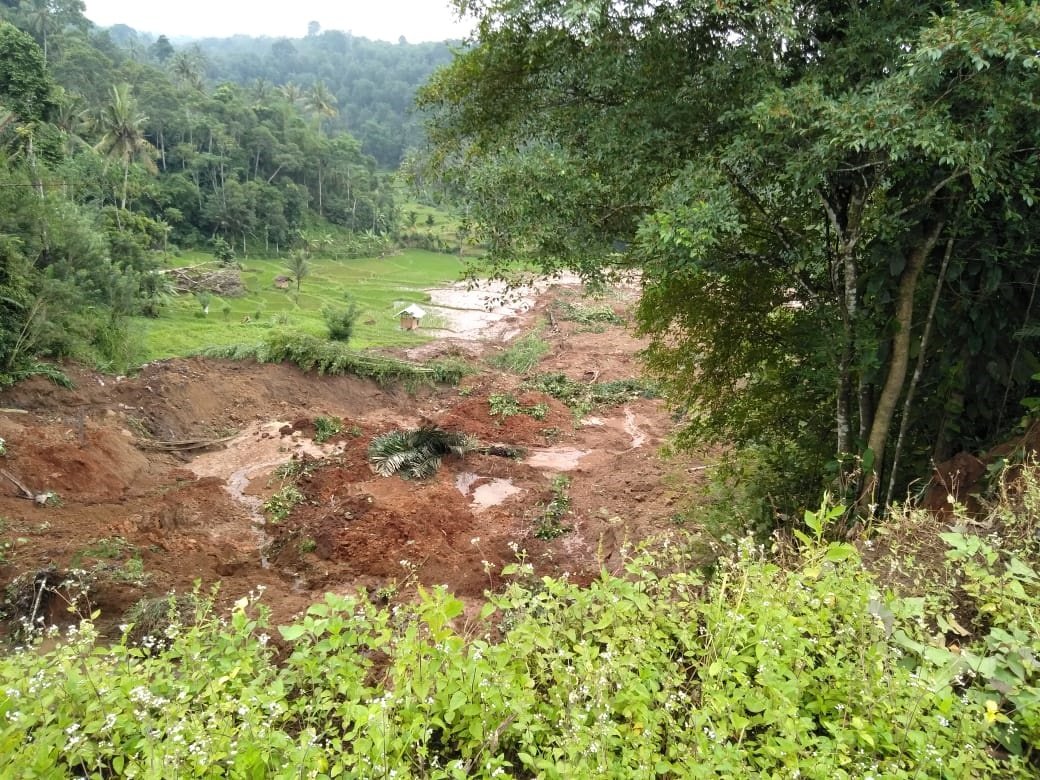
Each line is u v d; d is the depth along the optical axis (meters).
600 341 25.48
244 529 10.54
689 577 3.83
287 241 60.25
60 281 15.57
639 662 3.25
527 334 27.03
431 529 10.37
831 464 6.48
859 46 5.15
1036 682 2.98
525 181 6.21
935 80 4.43
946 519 5.22
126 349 17.05
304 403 17.17
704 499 10.16
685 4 5.29
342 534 9.91
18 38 27.36
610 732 2.66
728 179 5.67
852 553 3.69
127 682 3.04
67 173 26.23
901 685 2.83
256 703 2.89
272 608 7.75
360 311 31.97
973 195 5.00
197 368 17.11
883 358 6.19
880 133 4.40
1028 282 5.60
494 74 6.80
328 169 70.62
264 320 28.88
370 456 13.38
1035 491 4.09
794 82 5.62
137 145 42.31
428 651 3.08
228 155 60.78
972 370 6.05
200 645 3.44
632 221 6.36
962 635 3.57
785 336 7.61
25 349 14.32
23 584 7.47
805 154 5.01
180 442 13.87
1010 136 4.82
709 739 2.76
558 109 6.77
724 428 8.74
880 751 2.71
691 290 7.75
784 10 4.71
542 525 10.73
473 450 14.36
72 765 2.61
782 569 4.01
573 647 3.42
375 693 3.18
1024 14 3.98
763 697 2.92
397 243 70.00
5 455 10.57
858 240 6.27
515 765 3.00
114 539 9.12
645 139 5.83
